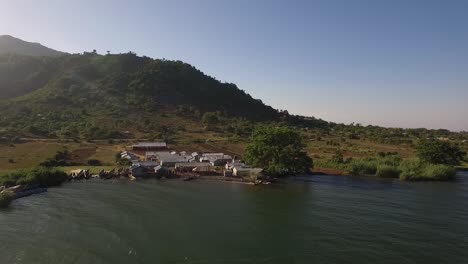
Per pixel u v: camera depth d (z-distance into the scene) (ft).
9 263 183.01
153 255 194.08
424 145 524.11
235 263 184.96
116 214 270.67
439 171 444.55
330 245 208.95
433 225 243.81
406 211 280.51
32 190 345.10
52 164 483.51
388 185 402.93
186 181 425.69
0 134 648.38
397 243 210.79
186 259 189.26
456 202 311.47
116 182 410.31
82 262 184.55
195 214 273.95
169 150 643.04
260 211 282.97
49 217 260.83
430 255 193.67
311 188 383.45
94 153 571.28
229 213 277.03
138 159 545.44
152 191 360.28
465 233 226.99
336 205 302.25
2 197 292.20
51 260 186.60
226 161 543.80
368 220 256.73
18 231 229.45
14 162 476.95
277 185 402.11
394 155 613.11
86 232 229.04
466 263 183.83
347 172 496.23
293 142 478.59
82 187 375.86
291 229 237.66
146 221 254.06
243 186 395.55
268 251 200.34
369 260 187.62
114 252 197.67
